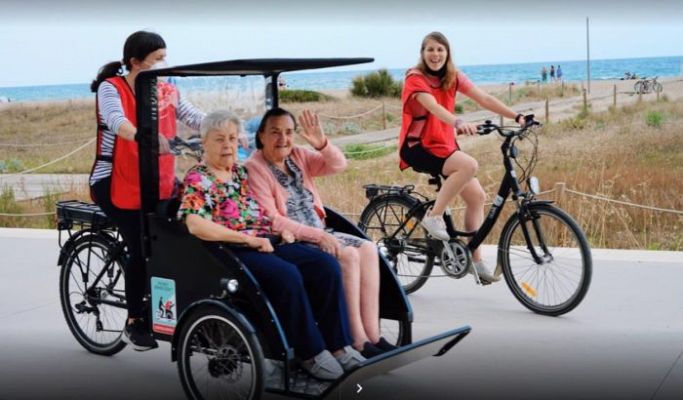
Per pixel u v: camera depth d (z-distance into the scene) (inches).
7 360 195.9
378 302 166.2
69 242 199.9
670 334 202.1
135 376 185.2
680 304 225.1
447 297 240.1
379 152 606.2
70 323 202.4
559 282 235.3
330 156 172.1
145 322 178.2
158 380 182.7
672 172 460.4
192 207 157.5
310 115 170.9
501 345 198.1
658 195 417.7
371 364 148.6
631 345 195.5
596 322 213.0
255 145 178.5
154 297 167.6
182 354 160.1
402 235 239.1
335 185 454.9
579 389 170.7
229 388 160.6
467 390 171.8
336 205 403.5
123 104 178.7
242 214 163.0
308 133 170.9
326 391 147.3
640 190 425.7
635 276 252.5
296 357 154.6
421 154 228.4
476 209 230.5
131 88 180.4
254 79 180.4
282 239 163.8
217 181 161.6
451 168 223.9
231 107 178.9
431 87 227.9
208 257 157.6
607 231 357.7
